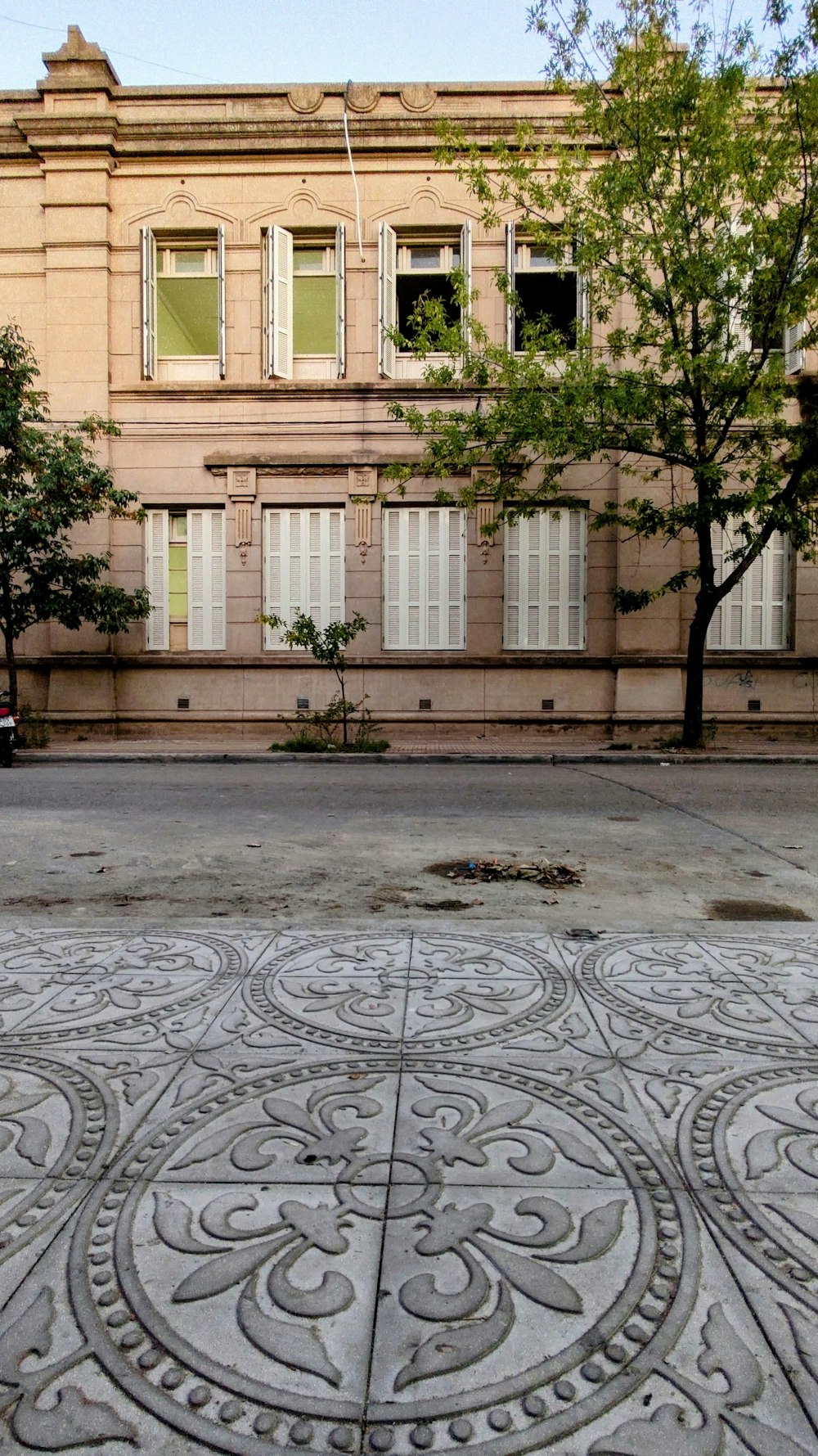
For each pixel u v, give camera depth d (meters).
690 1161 2.30
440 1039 3.08
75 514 14.63
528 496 15.41
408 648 17.12
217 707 17.20
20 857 6.48
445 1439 1.49
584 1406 1.56
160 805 9.09
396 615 17.12
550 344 13.68
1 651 17.36
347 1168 2.27
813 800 9.49
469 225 16.62
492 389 15.39
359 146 16.58
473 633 16.92
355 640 17.02
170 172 16.80
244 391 16.88
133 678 17.20
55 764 13.57
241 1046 3.02
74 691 17.00
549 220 15.77
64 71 16.83
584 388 12.94
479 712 16.97
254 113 16.81
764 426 14.61
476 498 15.70
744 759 13.70
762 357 13.16
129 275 17.02
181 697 17.20
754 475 14.44
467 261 16.66
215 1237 2.00
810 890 5.50
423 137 16.55
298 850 6.69
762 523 13.59
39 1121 2.51
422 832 7.47
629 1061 2.90
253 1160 2.31
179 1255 1.94
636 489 16.67
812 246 12.47
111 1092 2.69
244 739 16.78
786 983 3.62
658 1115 2.54
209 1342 1.70
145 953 4.02
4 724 13.05
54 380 16.94
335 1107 2.59
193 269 17.34
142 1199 2.14
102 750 14.70
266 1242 1.98
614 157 15.05
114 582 17.09
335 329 17.19
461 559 17.02
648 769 12.70
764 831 7.57
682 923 4.52
